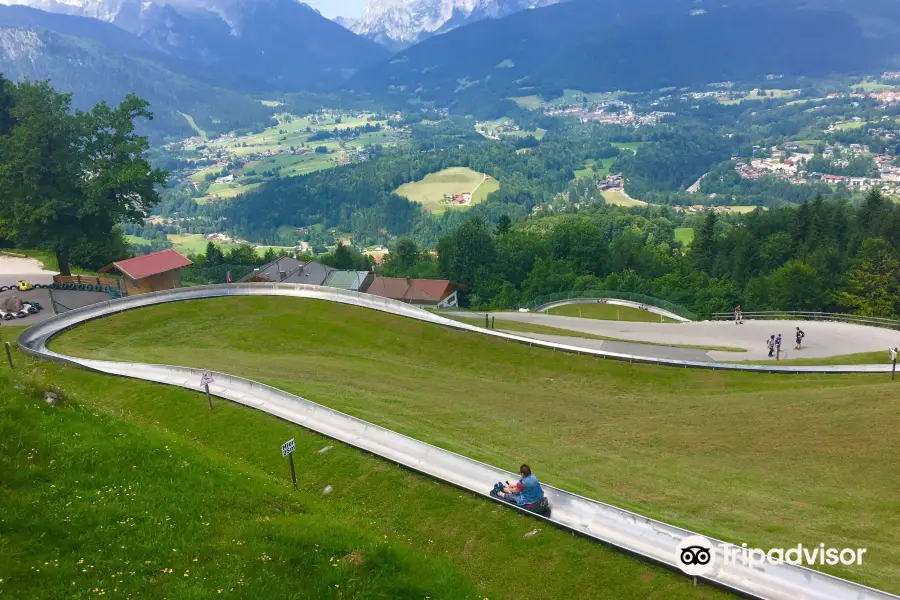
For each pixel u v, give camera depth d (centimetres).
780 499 2642
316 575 1856
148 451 2455
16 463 2125
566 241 15588
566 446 3325
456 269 14575
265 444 3170
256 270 11844
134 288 7812
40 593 1606
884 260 10731
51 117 8531
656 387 4684
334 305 6569
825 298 11331
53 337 5566
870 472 2825
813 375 4847
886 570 2069
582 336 6838
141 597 1659
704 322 7700
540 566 2128
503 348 5494
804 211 14700
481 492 2545
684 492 2717
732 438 3359
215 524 2080
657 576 2017
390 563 1970
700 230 15725
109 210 9106
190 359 4844
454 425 3566
